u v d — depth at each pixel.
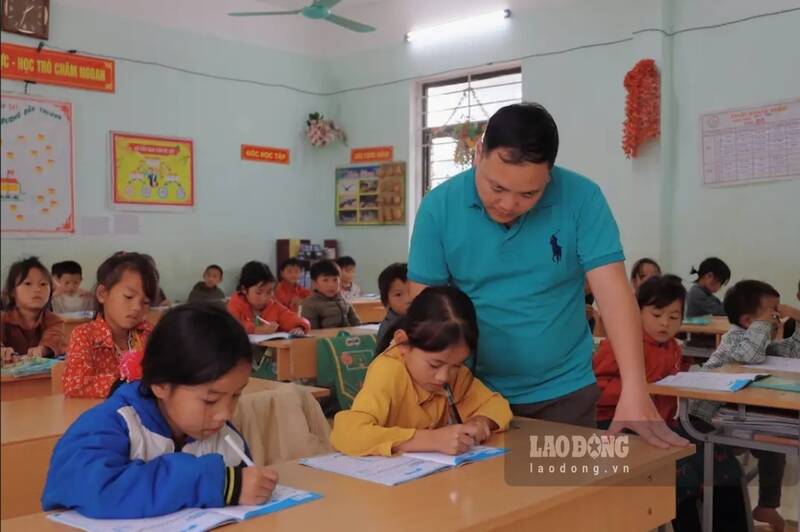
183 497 1.03
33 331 2.99
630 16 5.67
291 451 2.17
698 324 4.30
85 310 5.14
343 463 1.29
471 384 1.54
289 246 7.05
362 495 1.12
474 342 1.42
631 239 5.68
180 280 6.41
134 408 1.16
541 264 1.51
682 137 5.52
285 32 7.25
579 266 1.55
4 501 1.65
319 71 7.58
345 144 7.57
